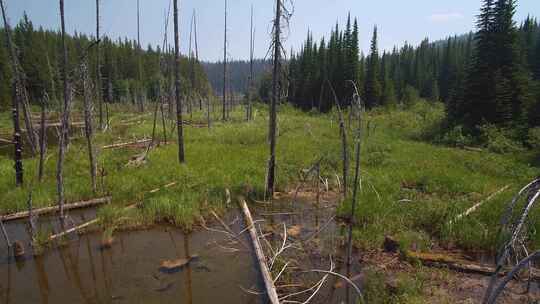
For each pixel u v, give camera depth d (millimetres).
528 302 4938
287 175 11766
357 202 8703
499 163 13547
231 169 12008
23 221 8094
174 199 8844
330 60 48219
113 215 7941
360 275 5930
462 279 5652
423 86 60562
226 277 5910
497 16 22703
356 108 6668
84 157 13242
